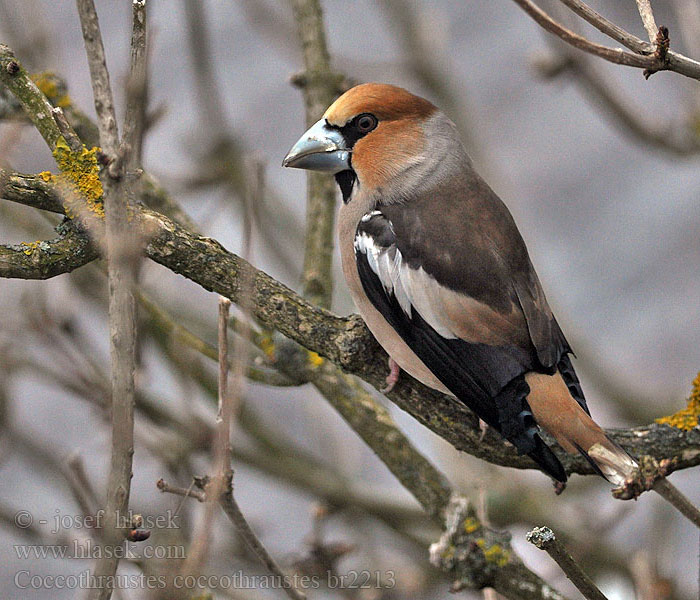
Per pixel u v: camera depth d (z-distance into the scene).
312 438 13.88
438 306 7.77
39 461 11.31
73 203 6.60
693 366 14.62
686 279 15.38
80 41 15.41
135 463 11.51
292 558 8.88
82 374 10.41
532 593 7.76
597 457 6.72
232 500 6.23
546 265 15.71
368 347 7.64
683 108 14.16
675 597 10.24
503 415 7.25
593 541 10.85
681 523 12.95
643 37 14.86
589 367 13.18
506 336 7.61
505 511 11.16
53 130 6.76
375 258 8.12
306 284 9.11
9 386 10.54
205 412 11.52
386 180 8.44
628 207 16.02
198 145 11.50
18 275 6.55
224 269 7.08
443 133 8.55
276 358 8.59
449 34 17.08
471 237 7.99
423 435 13.26
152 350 11.94
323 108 9.87
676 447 7.45
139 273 8.91
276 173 15.45
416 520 10.85
